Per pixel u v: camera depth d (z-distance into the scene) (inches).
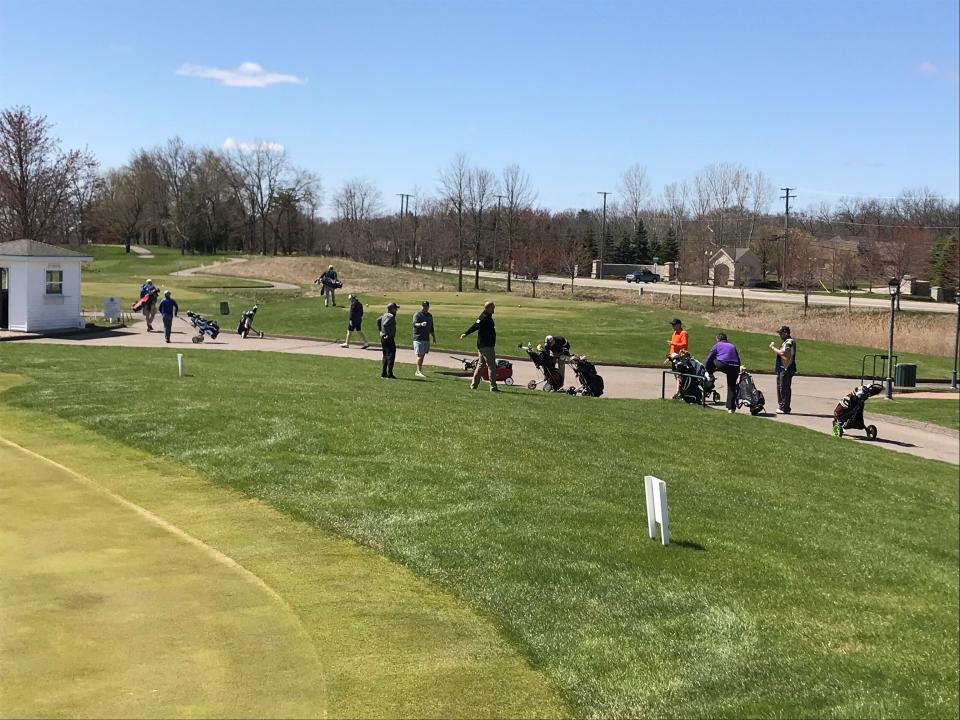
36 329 1253.7
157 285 2390.5
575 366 887.1
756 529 416.8
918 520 513.3
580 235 5580.7
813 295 3358.8
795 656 275.6
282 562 312.8
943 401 1143.0
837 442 758.5
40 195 2539.4
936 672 282.4
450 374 956.0
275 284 2652.6
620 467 503.8
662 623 285.4
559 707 225.9
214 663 228.1
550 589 302.4
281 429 501.7
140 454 453.7
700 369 904.9
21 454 443.8
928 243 4293.8
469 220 3784.5
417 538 343.0
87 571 288.0
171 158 5241.1
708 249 4493.1
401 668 237.1
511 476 444.5
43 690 206.4
